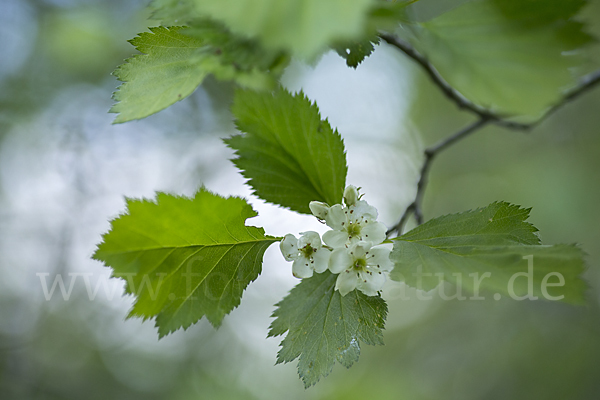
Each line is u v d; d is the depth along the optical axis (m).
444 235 0.97
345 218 1.15
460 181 6.25
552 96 0.78
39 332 5.41
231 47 0.81
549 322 5.94
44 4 4.47
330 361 1.08
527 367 5.89
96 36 4.43
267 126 1.18
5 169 4.90
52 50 4.53
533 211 5.09
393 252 0.95
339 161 1.19
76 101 5.05
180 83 0.96
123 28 4.40
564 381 5.54
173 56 0.97
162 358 6.54
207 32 0.81
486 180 6.03
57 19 4.45
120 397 6.00
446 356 6.59
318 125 1.17
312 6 0.58
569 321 5.73
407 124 6.48
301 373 1.08
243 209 1.03
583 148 5.14
